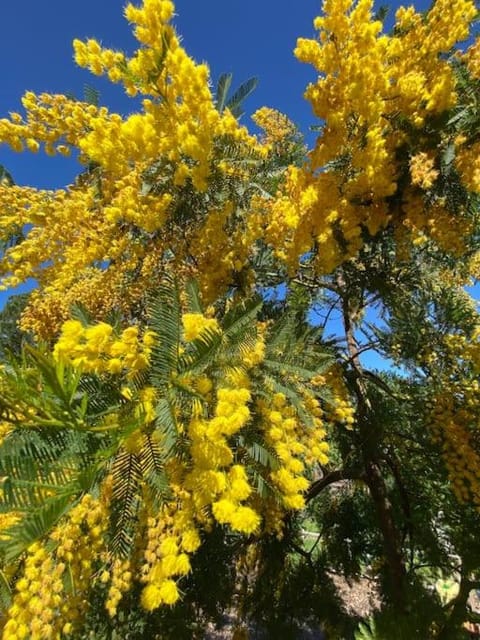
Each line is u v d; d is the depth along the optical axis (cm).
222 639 511
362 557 581
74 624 180
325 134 264
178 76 212
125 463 144
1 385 115
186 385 148
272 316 411
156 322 151
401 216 308
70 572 158
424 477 486
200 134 223
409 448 447
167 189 270
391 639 358
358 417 412
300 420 216
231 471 153
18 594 149
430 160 252
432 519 501
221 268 306
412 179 258
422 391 411
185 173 242
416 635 363
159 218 265
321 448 218
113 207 263
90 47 221
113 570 172
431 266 397
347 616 494
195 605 370
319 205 277
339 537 578
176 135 226
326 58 235
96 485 141
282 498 182
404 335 412
